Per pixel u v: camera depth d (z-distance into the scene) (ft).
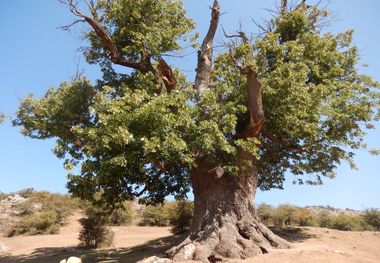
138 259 48.67
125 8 54.24
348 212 137.90
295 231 67.15
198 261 39.55
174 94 45.42
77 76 55.88
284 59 56.18
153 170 50.85
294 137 54.03
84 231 71.10
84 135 43.73
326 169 63.00
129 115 40.14
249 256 40.68
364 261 40.04
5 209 123.03
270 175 69.51
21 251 69.77
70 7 52.42
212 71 53.57
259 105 45.21
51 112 51.80
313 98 50.37
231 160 46.70
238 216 46.29
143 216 110.32
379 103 56.85
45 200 130.72
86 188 45.44
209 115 45.09
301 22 62.13
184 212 78.23
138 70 56.70
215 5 58.18
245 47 51.52
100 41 58.54
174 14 58.13
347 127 53.26
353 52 63.82
